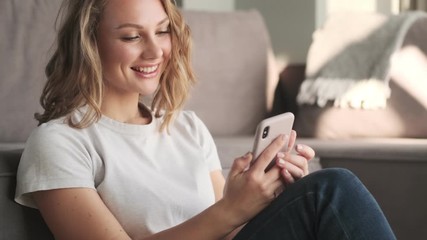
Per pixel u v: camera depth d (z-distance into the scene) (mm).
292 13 3711
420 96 2740
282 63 3324
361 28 2945
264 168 1394
